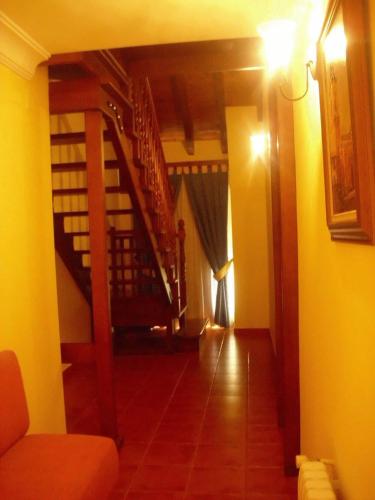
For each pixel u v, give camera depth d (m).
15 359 2.12
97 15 2.13
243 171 6.75
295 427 2.74
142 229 4.85
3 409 1.96
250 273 6.79
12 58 2.34
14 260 2.36
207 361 5.38
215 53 4.40
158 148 5.25
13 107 2.41
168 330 5.70
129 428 3.55
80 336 5.54
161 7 2.05
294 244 2.68
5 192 2.30
